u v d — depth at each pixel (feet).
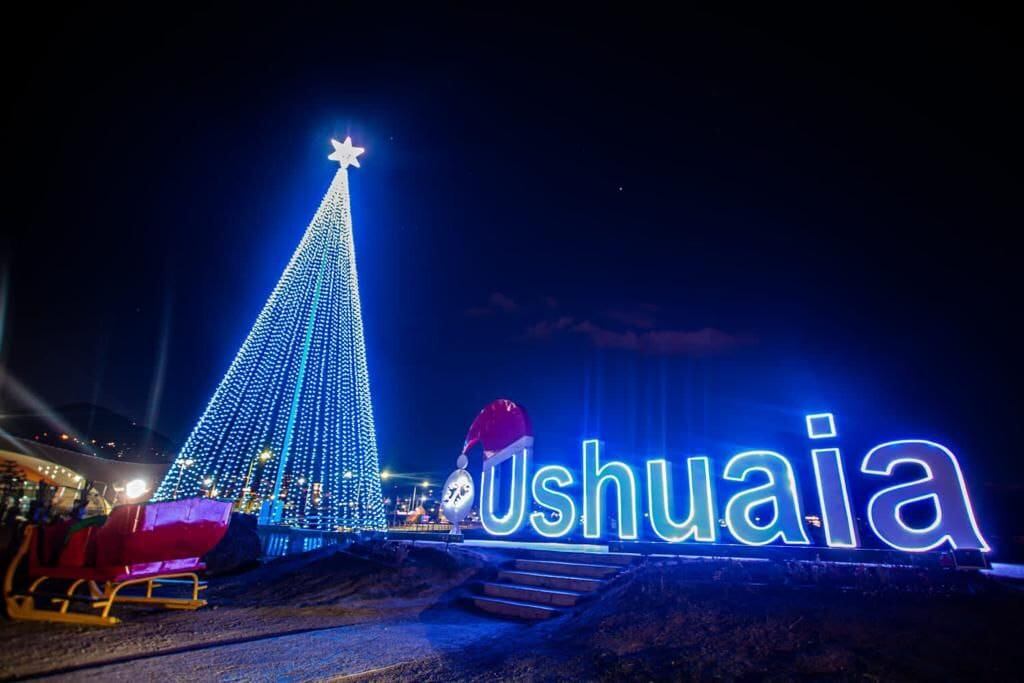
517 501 52.80
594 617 27.35
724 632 22.82
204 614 32.60
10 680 19.38
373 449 122.62
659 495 43.98
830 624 22.02
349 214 134.72
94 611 30.55
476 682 20.45
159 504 31.27
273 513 119.24
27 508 69.87
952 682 17.46
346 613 34.63
